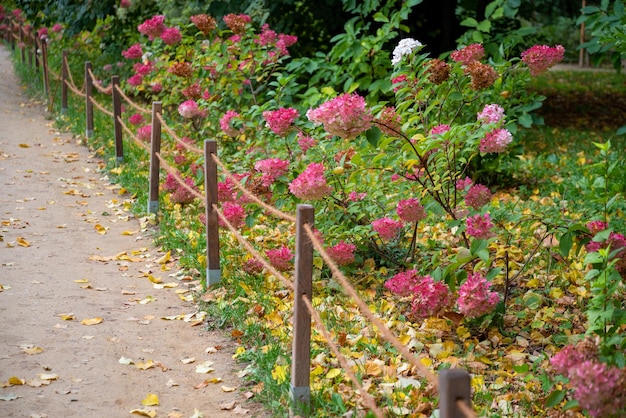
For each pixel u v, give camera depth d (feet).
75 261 22.53
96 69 53.78
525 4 47.73
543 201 28.25
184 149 32.24
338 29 41.19
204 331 18.12
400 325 17.84
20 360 16.15
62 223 26.11
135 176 31.04
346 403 14.47
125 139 36.81
